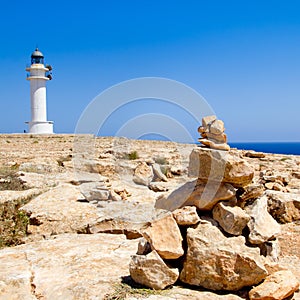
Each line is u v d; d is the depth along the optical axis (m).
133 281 5.35
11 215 9.53
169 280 5.09
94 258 6.38
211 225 5.34
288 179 13.91
